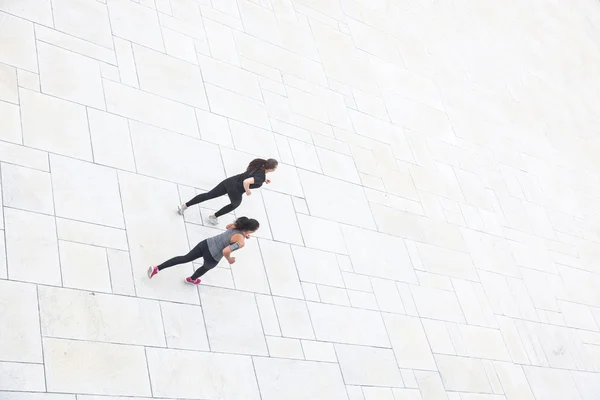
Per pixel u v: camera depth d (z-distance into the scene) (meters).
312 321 10.06
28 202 8.40
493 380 11.84
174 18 12.30
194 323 8.81
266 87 12.76
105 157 9.52
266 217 10.79
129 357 8.00
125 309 8.32
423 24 18.14
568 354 13.62
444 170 14.78
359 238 11.84
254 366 8.99
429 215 13.50
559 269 15.20
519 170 16.70
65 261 8.22
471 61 18.52
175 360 8.34
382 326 10.91
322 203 11.80
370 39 16.11
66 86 9.89
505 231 14.82
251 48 13.20
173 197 9.84
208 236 9.81
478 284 13.16
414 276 12.16
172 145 10.43
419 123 15.27
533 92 19.55
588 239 16.72
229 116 11.66
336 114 13.60
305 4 15.40
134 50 11.20
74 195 8.85
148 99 10.72
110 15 11.34
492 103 17.84
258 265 10.08
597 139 20.16
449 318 12.07
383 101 14.91
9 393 6.99
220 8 13.38
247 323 9.31
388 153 13.88
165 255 9.15
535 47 21.34
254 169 9.38
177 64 11.62
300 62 13.90
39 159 8.86
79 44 10.53
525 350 12.88
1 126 8.82
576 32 23.72
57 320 7.73
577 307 14.77
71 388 7.41
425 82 16.45
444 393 10.95
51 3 10.70
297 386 9.25
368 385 10.05
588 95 21.50
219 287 9.40
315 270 10.73
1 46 9.62
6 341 7.27
